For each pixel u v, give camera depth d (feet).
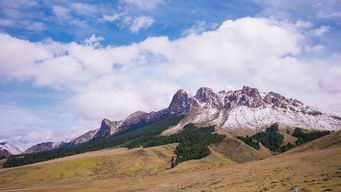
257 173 295.48
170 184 406.00
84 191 491.31
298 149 471.21
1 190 632.79
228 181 288.30
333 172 210.59
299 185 181.98
